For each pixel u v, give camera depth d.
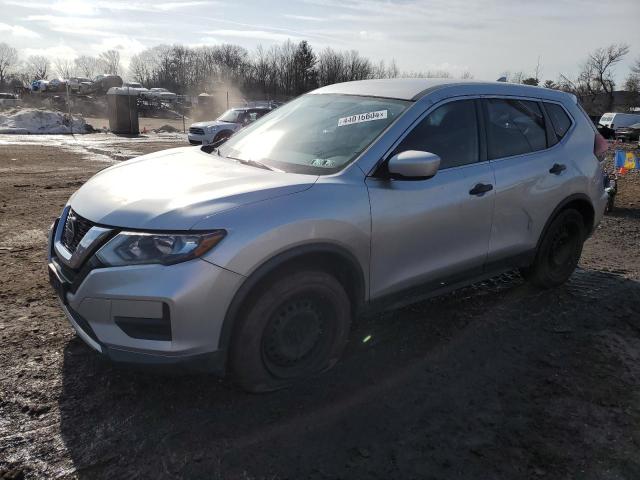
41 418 2.73
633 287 4.95
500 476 2.46
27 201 8.04
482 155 3.78
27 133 26.14
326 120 3.70
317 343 3.08
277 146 3.62
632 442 2.74
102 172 3.49
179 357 2.58
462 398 3.07
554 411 2.98
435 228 3.41
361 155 3.20
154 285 2.50
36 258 5.26
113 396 2.94
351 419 2.84
